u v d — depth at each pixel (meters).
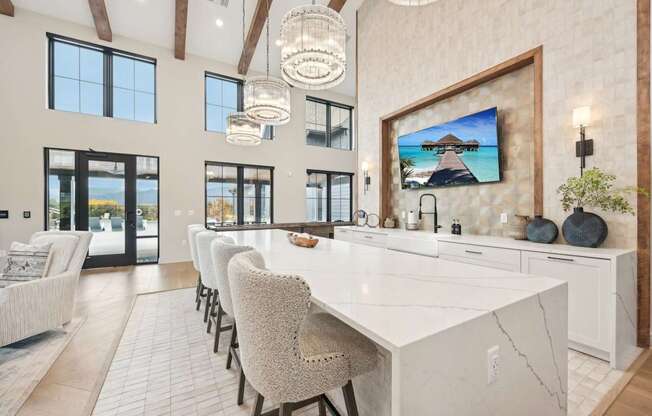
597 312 1.96
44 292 2.38
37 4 4.70
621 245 2.18
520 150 2.96
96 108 5.36
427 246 3.17
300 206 7.51
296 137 7.46
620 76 2.19
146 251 5.69
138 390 1.74
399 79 4.26
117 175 5.43
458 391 0.82
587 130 2.36
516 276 1.36
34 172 4.76
